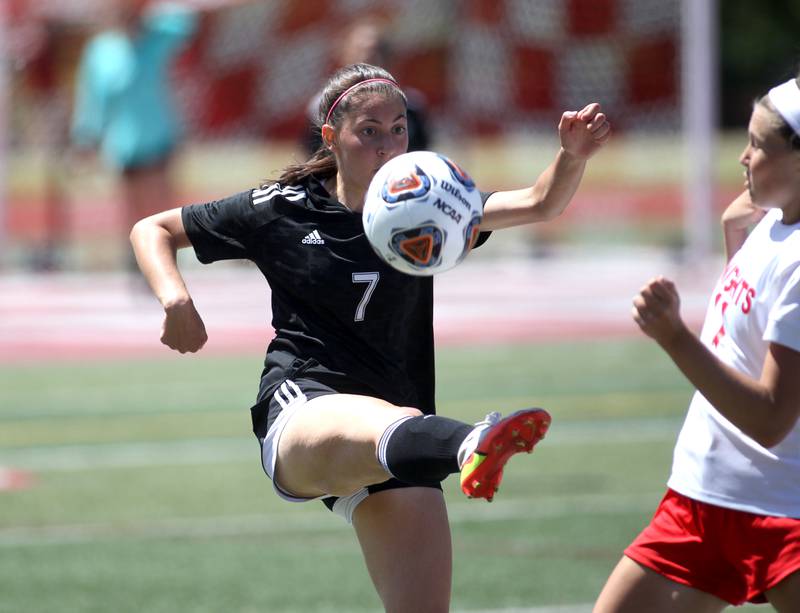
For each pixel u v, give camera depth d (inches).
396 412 628.7
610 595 636.7
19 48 3558.1
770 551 601.3
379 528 676.1
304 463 657.6
